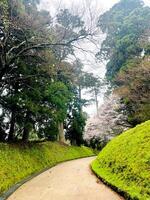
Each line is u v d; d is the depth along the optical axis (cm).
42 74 1880
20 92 1839
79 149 3706
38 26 1670
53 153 2622
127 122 3059
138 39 2981
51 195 1070
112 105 3672
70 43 1684
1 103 1817
